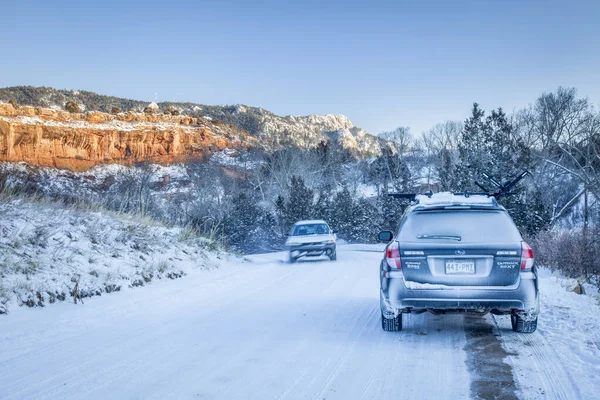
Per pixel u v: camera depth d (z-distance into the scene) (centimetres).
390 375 512
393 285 659
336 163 9031
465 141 2936
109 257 1170
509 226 657
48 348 622
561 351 589
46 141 9069
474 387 470
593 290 1167
